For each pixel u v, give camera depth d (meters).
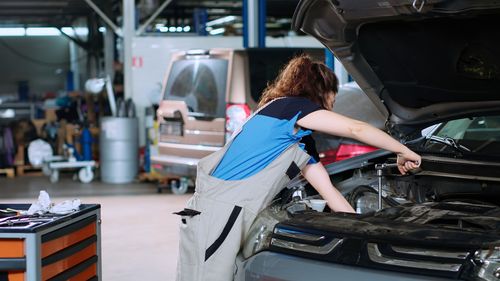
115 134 11.81
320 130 3.01
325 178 3.29
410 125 3.62
